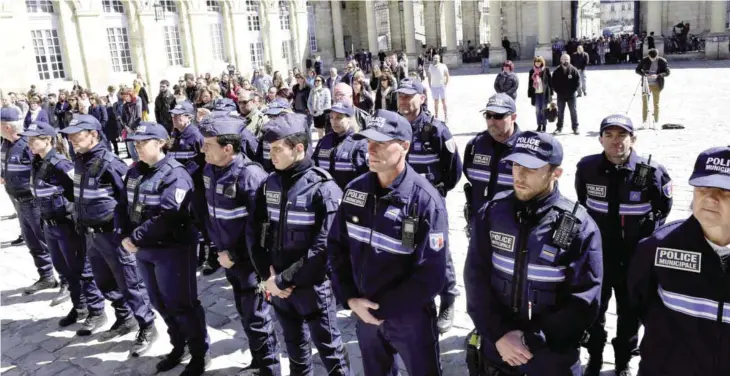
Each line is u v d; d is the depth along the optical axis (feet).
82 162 17.01
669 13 109.19
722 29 92.12
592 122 47.85
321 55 141.08
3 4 78.07
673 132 40.14
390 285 10.69
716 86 61.11
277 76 54.34
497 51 115.03
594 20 200.64
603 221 13.24
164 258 14.89
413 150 17.02
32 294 22.99
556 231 9.23
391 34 149.79
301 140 12.28
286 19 129.80
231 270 14.26
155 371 16.34
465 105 65.46
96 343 18.31
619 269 13.16
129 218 15.94
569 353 9.58
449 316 17.02
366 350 11.69
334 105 18.47
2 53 78.54
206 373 15.90
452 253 23.02
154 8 98.32
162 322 19.53
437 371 11.21
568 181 30.71
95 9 89.30
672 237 8.27
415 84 17.01
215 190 14.05
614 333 16.14
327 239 11.58
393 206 10.54
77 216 17.13
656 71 42.06
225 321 19.16
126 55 96.58
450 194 31.68
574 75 41.88
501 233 9.79
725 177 7.32
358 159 17.13
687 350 8.12
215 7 113.09
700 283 7.88
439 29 142.82
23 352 18.02
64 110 55.77
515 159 9.19
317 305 12.55
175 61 105.50
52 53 86.12
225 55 116.37
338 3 136.26
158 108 46.37
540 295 9.38
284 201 12.41
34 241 22.91
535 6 122.11
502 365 10.43
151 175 15.19
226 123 13.83
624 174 12.89
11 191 22.06
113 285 18.28
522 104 63.10
